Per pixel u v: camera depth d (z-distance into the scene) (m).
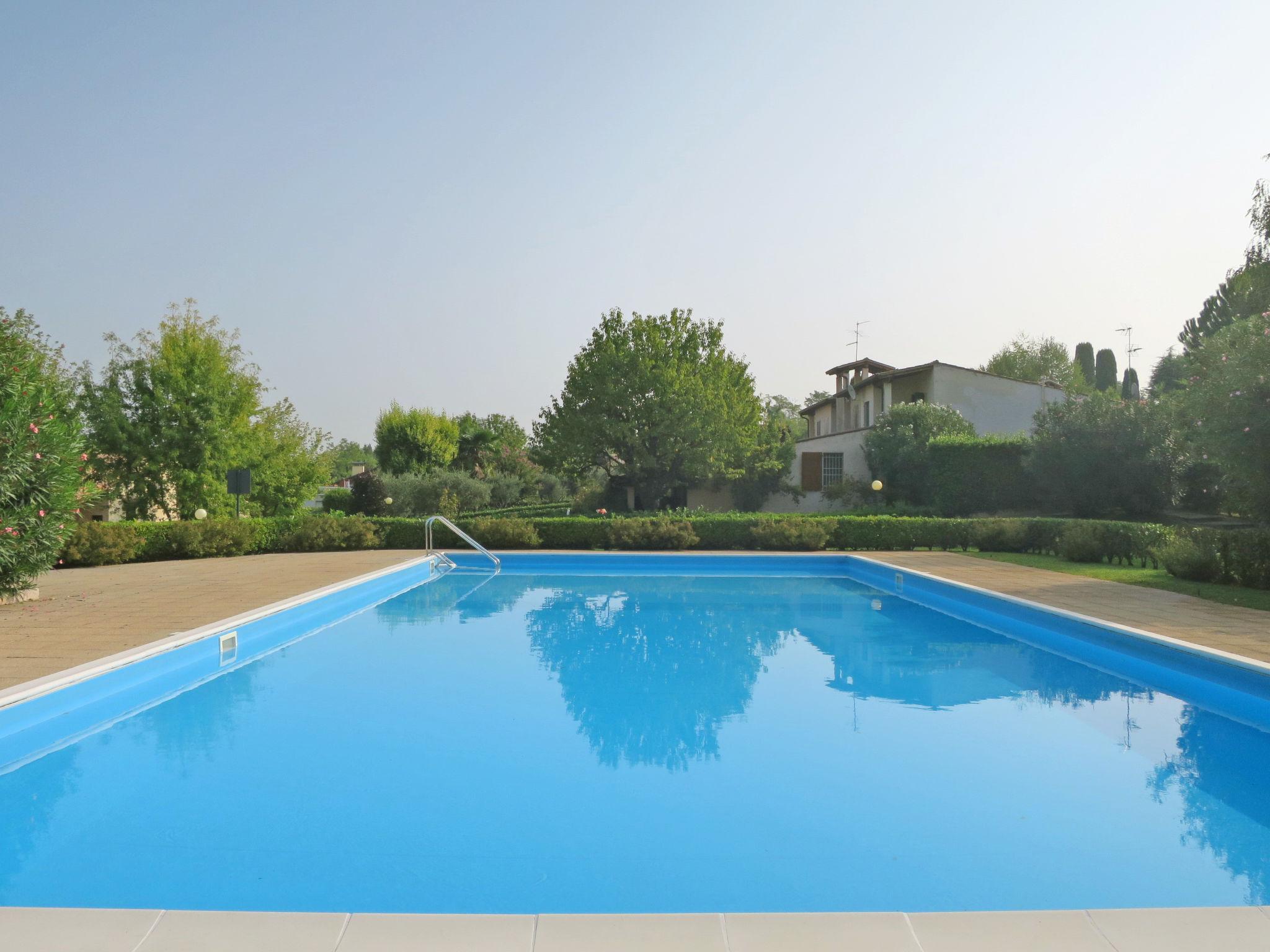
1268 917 2.62
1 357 9.33
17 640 7.10
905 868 3.52
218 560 15.73
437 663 7.87
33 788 4.52
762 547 17.83
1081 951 2.45
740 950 2.45
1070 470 20.16
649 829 3.93
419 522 18.42
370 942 2.49
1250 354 10.45
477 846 3.74
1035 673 7.51
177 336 20.42
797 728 5.70
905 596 12.89
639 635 9.36
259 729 5.66
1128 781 4.66
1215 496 19.81
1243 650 6.58
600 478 30.41
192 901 3.23
